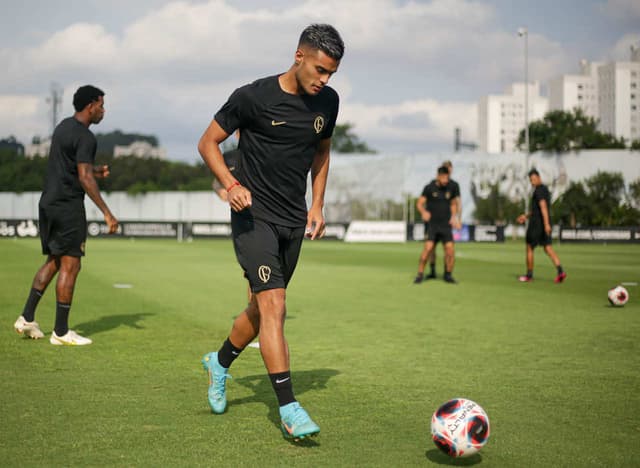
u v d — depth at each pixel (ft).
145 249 82.53
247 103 10.79
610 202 162.91
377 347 18.62
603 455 9.68
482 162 190.08
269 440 10.28
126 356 17.07
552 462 9.37
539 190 39.81
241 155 11.36
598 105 456.04
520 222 41.09
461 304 28.96
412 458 9.48
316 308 27.53
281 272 11.21
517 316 25.18
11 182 197.88
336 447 9.96
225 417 11.59
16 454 9.50
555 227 132.46
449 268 39.78
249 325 11.37
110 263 55.36
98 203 18.21
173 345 18.71
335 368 15.79
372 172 135.23
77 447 9.84
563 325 22.91
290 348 18.45
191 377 14.67
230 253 72.90
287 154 11.00
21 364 15.97
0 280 38.19
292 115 10.87
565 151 185.26
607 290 35.27
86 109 18.33
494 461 9.40
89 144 18.13
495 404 12.55
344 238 119.44
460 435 9.11
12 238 118.32
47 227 18.35
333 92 11.44
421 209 39.19
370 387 13.85
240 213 11.16
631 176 181.47
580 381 14.48
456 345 18.95
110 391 13.34
